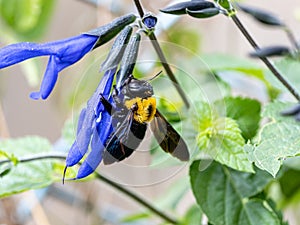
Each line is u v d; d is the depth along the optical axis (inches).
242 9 14.0
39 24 19.9
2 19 19.4
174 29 19.8
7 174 14.6
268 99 16.1
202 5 12.7
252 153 12.6
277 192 16.4
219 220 14.0
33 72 18.3
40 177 14.9
